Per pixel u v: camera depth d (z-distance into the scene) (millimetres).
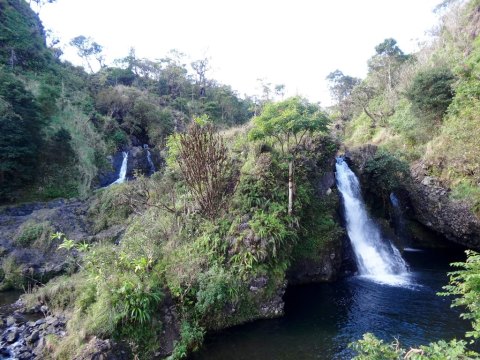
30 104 25016
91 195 23734
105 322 8578
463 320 10875
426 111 20844
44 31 48500
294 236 13500
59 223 18891
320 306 12500
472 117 17156
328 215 16422
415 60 33219
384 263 17922
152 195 17797
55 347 8766
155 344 8891
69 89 36312
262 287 11695
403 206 22562
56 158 26766
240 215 13188
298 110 15016
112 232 18078
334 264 15828
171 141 18141
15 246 17266
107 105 38094
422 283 15039
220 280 10727
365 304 12570
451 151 17594
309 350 9258
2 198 22734
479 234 16656
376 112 33156
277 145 17734
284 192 14516
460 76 19781
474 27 24844
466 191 16422
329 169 18172
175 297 10242
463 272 5617
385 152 21891
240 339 10008
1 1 38062
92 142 30703
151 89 50906
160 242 13117
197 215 13430
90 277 10477
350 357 8781
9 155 22250
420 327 10469
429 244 21672
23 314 12117
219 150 14141
